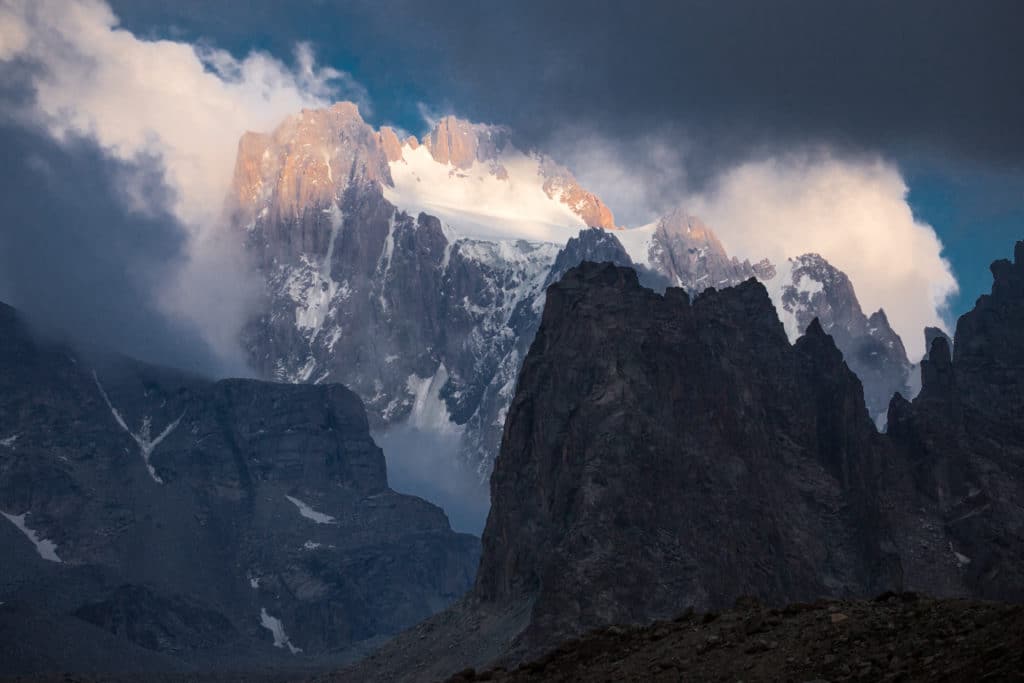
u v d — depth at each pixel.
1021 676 56.84
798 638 68.31
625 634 76.69
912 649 63.16
